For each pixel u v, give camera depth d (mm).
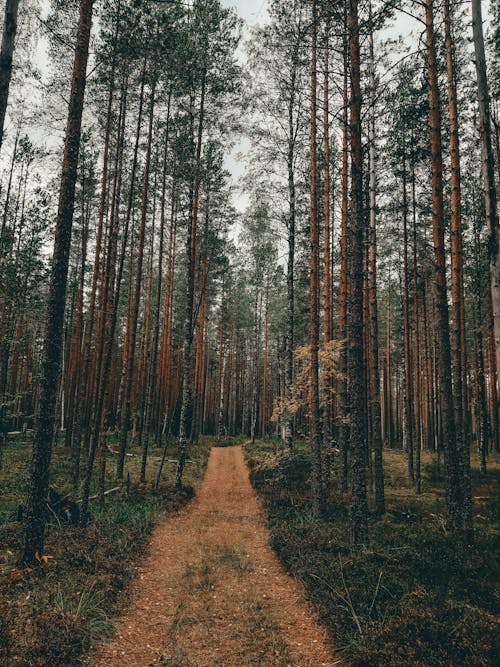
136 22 10391
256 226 18625
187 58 12617
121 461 16656
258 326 42406
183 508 13625
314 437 11578
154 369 23453
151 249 26594
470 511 9547
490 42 12195
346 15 8680
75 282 24375
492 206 5863
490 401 27672
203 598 6531
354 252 8117
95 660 4648
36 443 7152
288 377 16281
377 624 5133
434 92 9828
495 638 4418
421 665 4184
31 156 18734
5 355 16078
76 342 22828
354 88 8266
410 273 19531
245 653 4906
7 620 4836
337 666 4621
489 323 17531
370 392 17859
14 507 11203
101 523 10039
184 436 15930
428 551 7629
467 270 18359
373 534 9242
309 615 5973
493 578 6594
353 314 8031
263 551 9180
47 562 6922
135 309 17094
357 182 8141
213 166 17469
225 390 53312
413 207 16781
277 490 14438
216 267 24484
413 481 17484
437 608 5199
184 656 4840
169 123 17594
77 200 18719
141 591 6871
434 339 26484
